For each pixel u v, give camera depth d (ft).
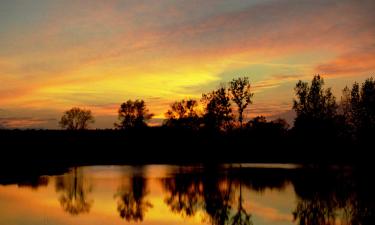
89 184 170.71
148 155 384.47
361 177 184.96
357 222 91.86
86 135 464.24
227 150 368.07
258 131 372.79
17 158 328.08
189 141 410.52
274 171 221.25
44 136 449.89
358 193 136.26
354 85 281.54
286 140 358.02
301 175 198.08
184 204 122.72
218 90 359.87
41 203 120.67
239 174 208.44
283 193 140.46
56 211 107.34
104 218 99.14
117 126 470.39
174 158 363.15
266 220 96.94
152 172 226.17
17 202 121.80
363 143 280.10
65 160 338.54
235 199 130.11
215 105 360.69
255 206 116.26
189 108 423.64
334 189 146.92
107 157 370.73
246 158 343.05
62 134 465.88
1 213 103.19
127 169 250.78
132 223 94.48
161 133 426.10
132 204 121.90
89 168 260.62
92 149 406.62
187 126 424.46
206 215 105.19
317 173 204.95
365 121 274.36
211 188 157.28
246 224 93.04
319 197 128.88
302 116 312.71
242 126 352.08
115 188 158.81
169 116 435.12
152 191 150.00
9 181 181.98
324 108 307.78
